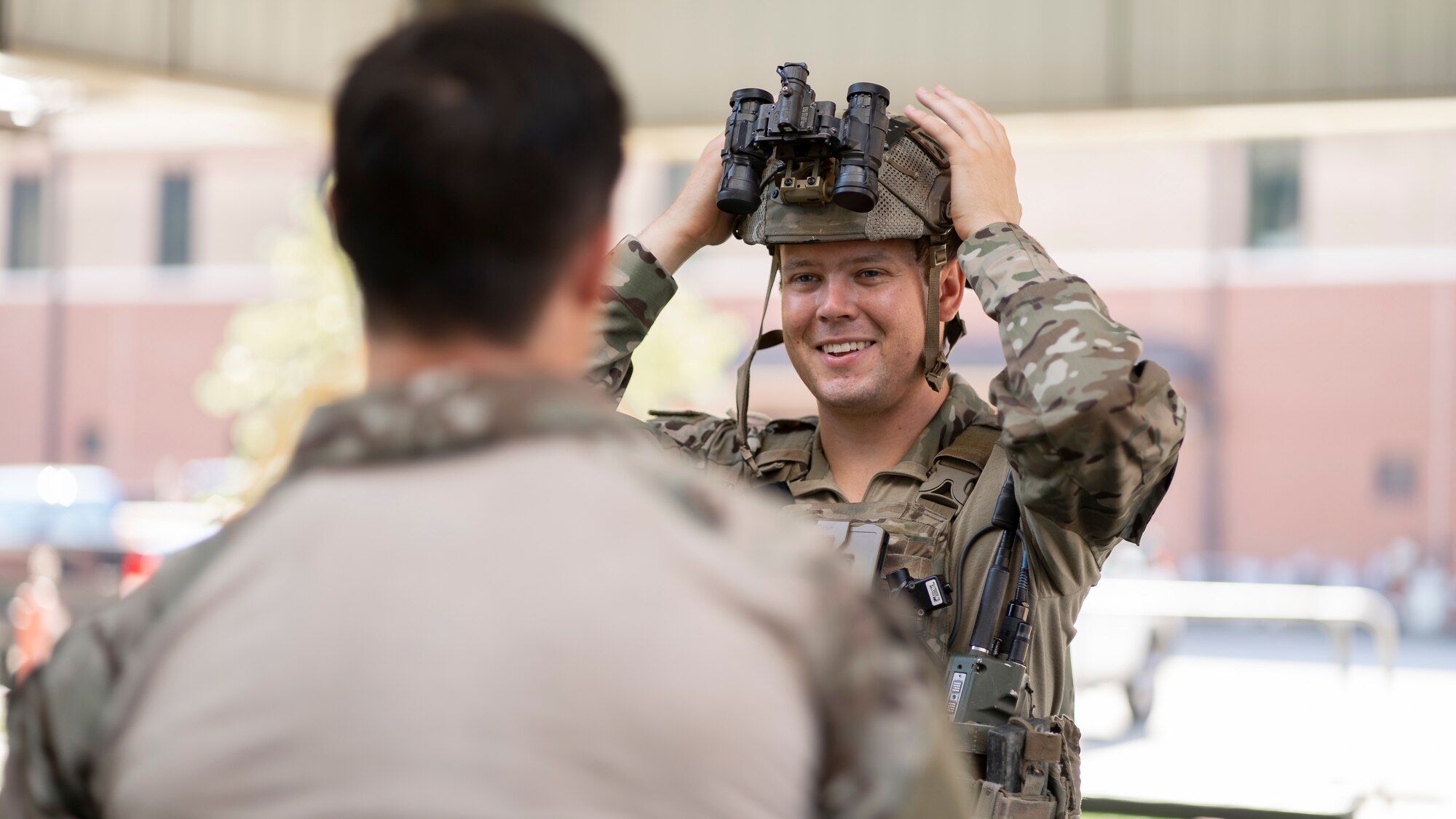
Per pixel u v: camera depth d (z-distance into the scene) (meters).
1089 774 10.29
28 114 13.27
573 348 1.86
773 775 1.60
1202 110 12.85
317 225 15.19
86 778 1.75
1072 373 3.07
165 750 1.61
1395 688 18.75
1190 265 32.28
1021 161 32.88
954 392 4.02
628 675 1.56
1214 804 8.94
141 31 12.66
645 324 4.07
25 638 11.85
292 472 1.79
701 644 1.59
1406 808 10.05
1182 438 3.27
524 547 1.62
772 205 3.75
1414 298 31.44
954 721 3.34
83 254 40.22
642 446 1.82
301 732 1.56
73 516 20.48
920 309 3.79
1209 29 12.74
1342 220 31.70
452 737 1.53
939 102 3.69
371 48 1.78
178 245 39.84
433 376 1.73
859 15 13.72
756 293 33.62
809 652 1.68
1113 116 13.21
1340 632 10.39
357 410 1.74
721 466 4.12
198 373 39.94
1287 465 32.19
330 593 1.62
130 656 1.73
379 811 1.52
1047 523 3.41
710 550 1.69
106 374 40.28
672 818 1.54
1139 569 17.81
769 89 13.98
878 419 3.91
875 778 1.68
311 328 14.68
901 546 3.58
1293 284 31.95
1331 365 31.88
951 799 1.77
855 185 3.50
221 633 1.66
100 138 39.44
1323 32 12.46
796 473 4.03
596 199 1.80
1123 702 16.11
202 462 39.19
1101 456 3.08
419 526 1.64
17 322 40.47
